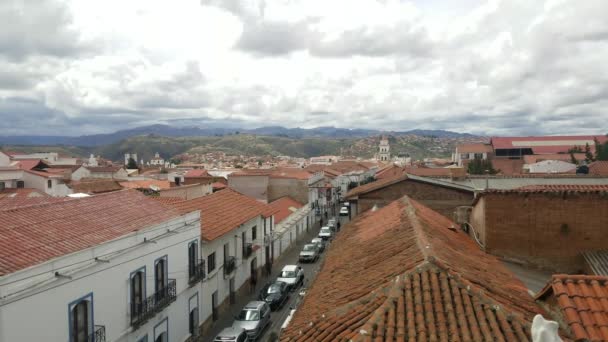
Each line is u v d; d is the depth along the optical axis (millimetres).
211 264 27344
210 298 26938
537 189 15195
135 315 18750
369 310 9102
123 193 23406
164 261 21344
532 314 9203
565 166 49469
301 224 56594
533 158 79750
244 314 25328
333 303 10648
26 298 13359
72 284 15266
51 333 14305
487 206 15375
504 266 13898
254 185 56312
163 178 79625
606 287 8875
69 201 19859
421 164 100750
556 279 9211
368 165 119812
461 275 9922
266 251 39062
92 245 16469
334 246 18438
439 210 25109
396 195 25766
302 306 12469
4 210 16766
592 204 14508
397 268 10703
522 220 15031
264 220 38094
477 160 69000
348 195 27234
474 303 8641
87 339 15938
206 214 29312
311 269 40250
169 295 21172
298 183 59875
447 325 8133
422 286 9133
